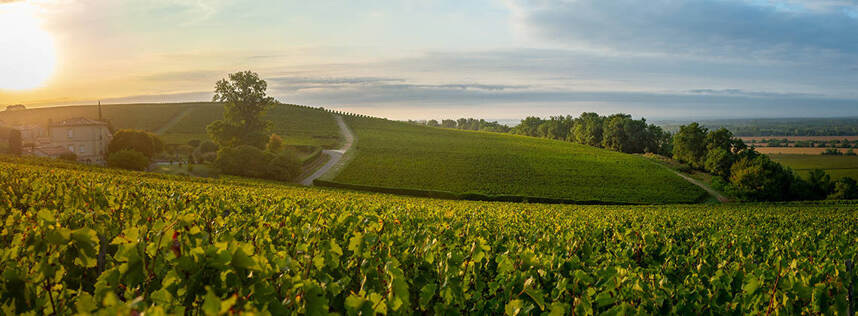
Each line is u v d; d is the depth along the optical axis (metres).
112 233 5.29
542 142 103.94
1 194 8.00
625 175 71.25
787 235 14.09
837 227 22.44
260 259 3.16
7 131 74.81
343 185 54.12
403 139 98.00
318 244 5.28
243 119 65.88
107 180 16.89
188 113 129.00
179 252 2.97
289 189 38.84
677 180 69.81
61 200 8.52
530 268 4.82
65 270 3.81
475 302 4.55
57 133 76.38
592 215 23.88
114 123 119.44
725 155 74.38
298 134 102.38
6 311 3.17
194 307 2.99
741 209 42.00
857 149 168.50
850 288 4.38
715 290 4.60
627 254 6.87
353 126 115.38
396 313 3.52
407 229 8.11
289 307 3.16
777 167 65.88
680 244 10.83
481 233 7.81
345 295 4.13
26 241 3.88
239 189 25.12
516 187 61.69
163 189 15.55
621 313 3.47
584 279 4.33
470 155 81.25
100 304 2.95
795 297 4.36
